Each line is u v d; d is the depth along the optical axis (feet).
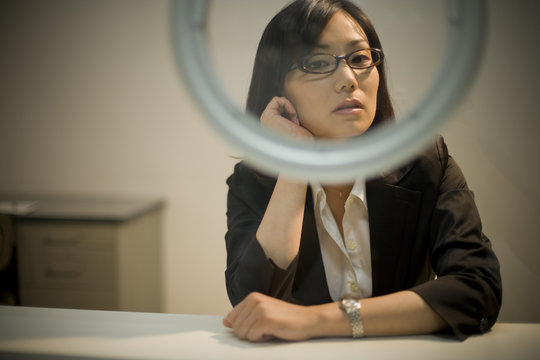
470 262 2.26
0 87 7.10
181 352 1.68
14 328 1.90
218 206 6.97
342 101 1.97
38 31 6.93
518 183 5.70
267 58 2.31
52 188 7.20
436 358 1.65
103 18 6.81
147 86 6.86
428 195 2.67
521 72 5.65
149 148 6.97
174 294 7.16
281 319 1.80
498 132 5.68
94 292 5.97
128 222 6.07
